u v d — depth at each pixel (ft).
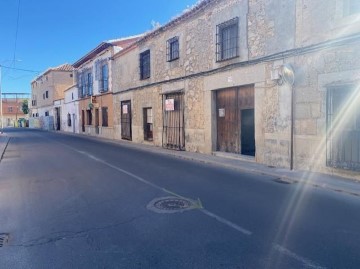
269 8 30.14
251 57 32.60
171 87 47.96
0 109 132.98
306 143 26.99
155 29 50.62
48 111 165.07
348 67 23.43
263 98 31.22
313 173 25.90
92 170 30.58
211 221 15.48
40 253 12.26
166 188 22.53
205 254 11.87
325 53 25.00
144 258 11.62
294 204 18.16
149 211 17.25
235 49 35.32
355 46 22.89
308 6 26.20
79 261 11.51
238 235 13.66
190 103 43.34
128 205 18.48
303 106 27.04
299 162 27.66
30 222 15.92
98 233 14.23
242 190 21.62
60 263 11.39
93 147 54.85
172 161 36.11
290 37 28.02
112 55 72.90
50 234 14.24
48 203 19.31
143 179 25.81
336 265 10.89
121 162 35.65
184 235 13.76
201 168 30.99
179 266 10.94
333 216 15.94
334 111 24.77
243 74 33.68
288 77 27.37
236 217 16.02
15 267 11.17
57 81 154.92
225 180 25.05
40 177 27.68
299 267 10.78
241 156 34.65
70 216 16.72
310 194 20.35
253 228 14.47
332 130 24.85
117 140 69.92
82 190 22.45
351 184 21.90
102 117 82.28
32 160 39.11
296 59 27.55
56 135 99.04
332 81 24.53
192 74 42.42
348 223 14.92
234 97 36.42
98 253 12.14
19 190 22.91
